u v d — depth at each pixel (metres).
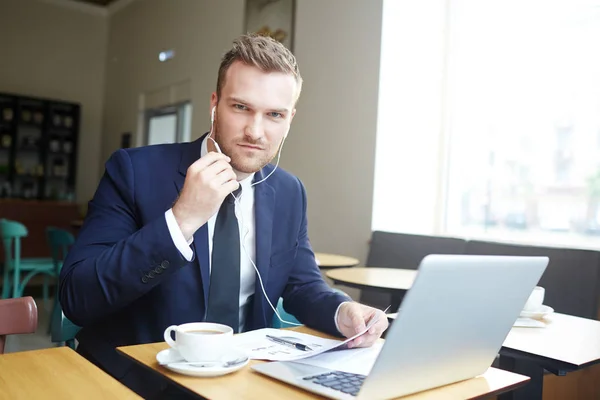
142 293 1.02
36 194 7.41
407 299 0.67
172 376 0.82
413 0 4.04
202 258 1.20
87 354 1.23
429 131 3.98
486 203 3.64
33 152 7.44
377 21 3.97
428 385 0.82
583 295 2.68
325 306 1.19
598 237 3.02
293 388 0.79
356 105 4.11
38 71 7.48
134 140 7.12
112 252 1.02
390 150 3.99
